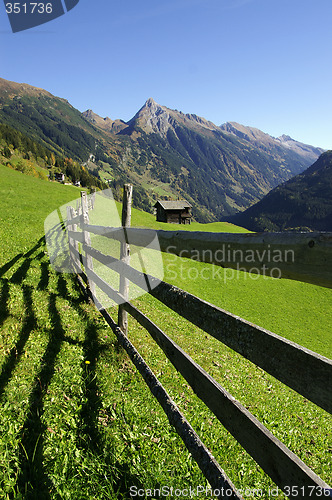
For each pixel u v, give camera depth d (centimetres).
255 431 167
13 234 1182
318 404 122
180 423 246
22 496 209
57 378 345
